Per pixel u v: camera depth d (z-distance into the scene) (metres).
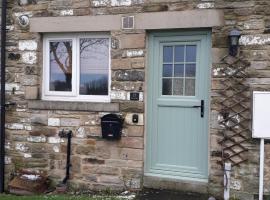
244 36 3.63
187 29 3.91
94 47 4.30
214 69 3.73
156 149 4.09
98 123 4.17
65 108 4.29
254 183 3.64
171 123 4.04
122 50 4.07
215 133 3.75
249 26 3.62
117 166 4.11
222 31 3.70
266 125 3.54
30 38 4.43
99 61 4.29
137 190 4.04
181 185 3.95
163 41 4.03
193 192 3.90
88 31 4.23
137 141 4.03
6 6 4.48
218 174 3.75
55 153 4.36
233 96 3.68
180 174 4.00
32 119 4.43
